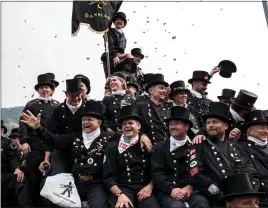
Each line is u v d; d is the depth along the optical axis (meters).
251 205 4.79
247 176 4.88
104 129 6.71
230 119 5.91
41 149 6.79
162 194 5.59
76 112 6.50
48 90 7.31
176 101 7.09
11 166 7.57
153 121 6.70
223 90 8.56
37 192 6.62
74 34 8.48
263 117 6.08
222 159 5.47
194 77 8.29
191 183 5.40
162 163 5.77
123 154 5.84
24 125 6.93
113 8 8.84
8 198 6.96
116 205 5.35
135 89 8.62
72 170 6.02
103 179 5.80
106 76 9.46
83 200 5.87
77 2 8.61
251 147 5.99
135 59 9.68
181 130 5.80
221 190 5.21
